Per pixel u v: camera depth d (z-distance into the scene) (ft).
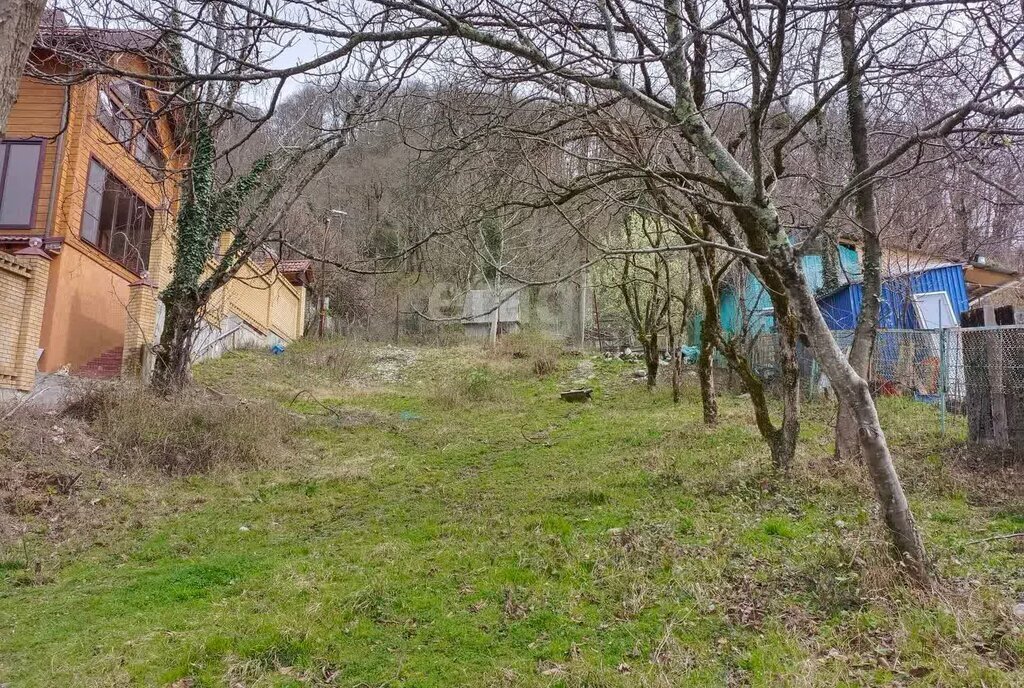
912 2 11.72
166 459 28.84
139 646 12.60
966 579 12.94
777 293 22.49
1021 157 14.80
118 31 14.66
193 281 39.47
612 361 64.95
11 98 7.89
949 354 28.25
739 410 38.06
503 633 12.30
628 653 11.27
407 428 40.65
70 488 23.95
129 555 19.24
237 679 11.24
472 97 17.79
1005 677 9.12
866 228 24.03
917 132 13.33
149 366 40.40
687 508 19.58
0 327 30.40
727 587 13.47
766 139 22.50
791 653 10.80
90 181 44.45
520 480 26.12
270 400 45.60
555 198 17.88
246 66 13.55
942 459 23.06
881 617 11.56
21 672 11.78
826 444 27.86
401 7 13.23
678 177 17.63
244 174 42.63
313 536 20.57
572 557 15.70
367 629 12.77
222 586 16.10
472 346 81.00
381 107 19.10
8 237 40.60
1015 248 46.88
